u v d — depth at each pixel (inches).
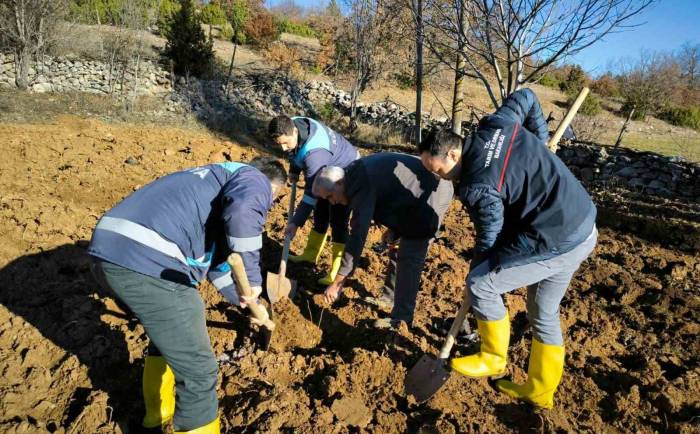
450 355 149.2
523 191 107.6
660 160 361.4
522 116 124.3
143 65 516.1
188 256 99.6
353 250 133.6
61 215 201.9
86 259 179.9
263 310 119.6
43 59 467.5
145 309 94.8
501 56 237.1
